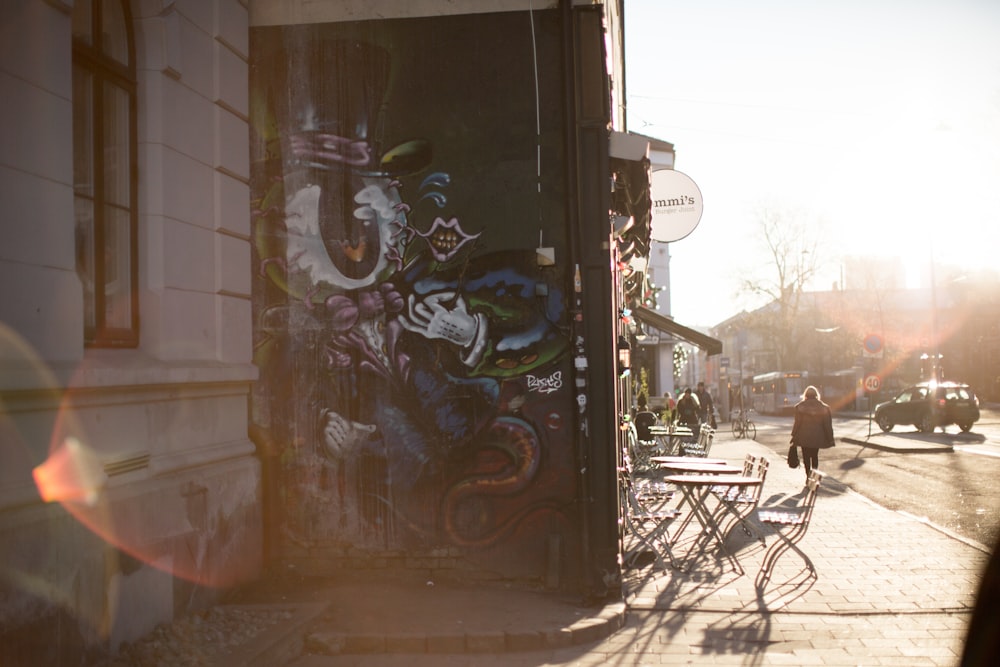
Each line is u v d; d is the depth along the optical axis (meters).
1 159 4.59
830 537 10.17
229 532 6.89
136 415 5.76
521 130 7.75
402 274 7.77
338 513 7.73
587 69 7.59
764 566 8.29
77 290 5.20
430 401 7.70
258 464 7.50
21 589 4.41
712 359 61.59
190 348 6.61
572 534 7.53
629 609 7.17
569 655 5.99
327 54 7.89
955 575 8.12
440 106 7.82
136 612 5.47
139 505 5.55
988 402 60.59
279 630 5.87
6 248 4.61
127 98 6.13
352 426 7.75
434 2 7.86
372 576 7.67
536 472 7.58
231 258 7.33
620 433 9.59
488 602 7.02
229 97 7.34
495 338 7.66
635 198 8.79
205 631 5.82
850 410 56.19
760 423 43.59
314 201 7.85
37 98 4.90
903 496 13.77
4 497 4.38
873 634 6.38
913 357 66.81
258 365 7.80
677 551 9.59
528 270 7.68
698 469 9.84
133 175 6.14
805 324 68.31
